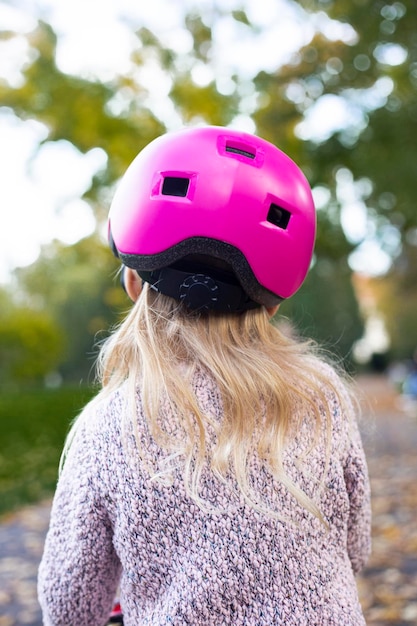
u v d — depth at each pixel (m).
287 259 1.29
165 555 1.11
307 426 1.23
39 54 8.05
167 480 1.12
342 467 1.25
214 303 1.26
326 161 9.16
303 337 1.49
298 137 9.07
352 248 10.81
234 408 1.19
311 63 8.44
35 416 12.27
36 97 8.19
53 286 37.28
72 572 1.18
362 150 8.77
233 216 1.23
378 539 4.70
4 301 36.38
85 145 8.51
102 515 1.16
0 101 8.18
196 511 1.11
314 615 1.10
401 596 3.62
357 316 42.00
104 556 1.18
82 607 1.20
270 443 1.18
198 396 1.20
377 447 9.77
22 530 5.14
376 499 6.02
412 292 31.83
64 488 1.20
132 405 1.17
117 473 1.14
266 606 1.09
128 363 1.27
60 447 9.02
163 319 1.29
